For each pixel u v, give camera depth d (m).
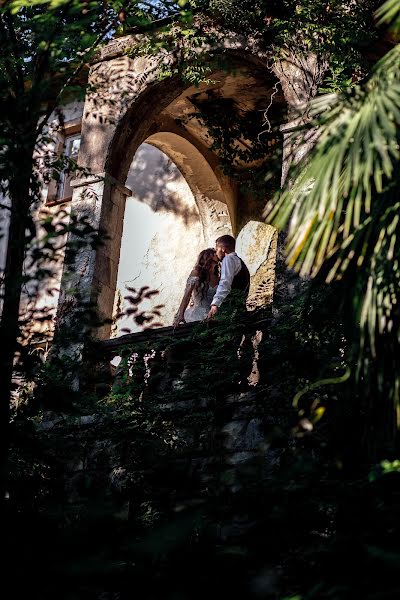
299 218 4.95
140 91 10.89
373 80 5.04
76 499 8.55
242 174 13.31
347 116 5.00
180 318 9.89
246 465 6.01
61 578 4.61
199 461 8.41
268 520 5.35
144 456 8.39
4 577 4.64
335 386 7.05
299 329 7.52
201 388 8.64
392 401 5.87
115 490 8.23
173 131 12.58
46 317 6.95
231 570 5.09
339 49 9.70
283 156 9.42
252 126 12.17
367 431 5.97
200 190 13.39
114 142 10.91
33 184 6.97
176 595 4.88
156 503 7.85
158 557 5.02
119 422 8.66
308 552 5.02
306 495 5.48
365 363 5.46
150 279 13.73
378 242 5.28
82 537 4.83
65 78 7.30
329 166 4.85
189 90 11.73
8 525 5.20
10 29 7.33
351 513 5.25
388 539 4.71
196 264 10.16
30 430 7.01
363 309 5.31
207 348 9.11
